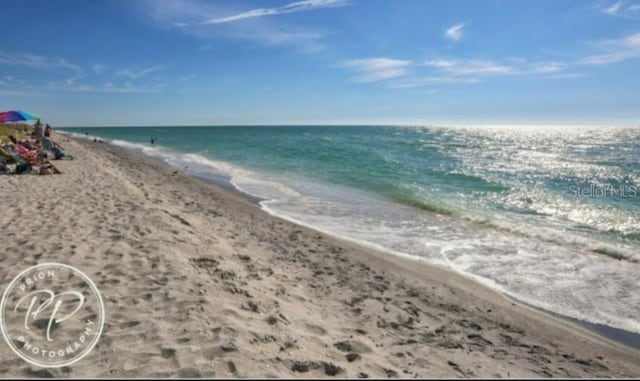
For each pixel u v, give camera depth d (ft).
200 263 19.13
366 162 85.15
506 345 15.03
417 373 11.53
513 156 106.93
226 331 12.12
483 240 30.27
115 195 32.71
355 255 25.52
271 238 27.99
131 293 14.46
